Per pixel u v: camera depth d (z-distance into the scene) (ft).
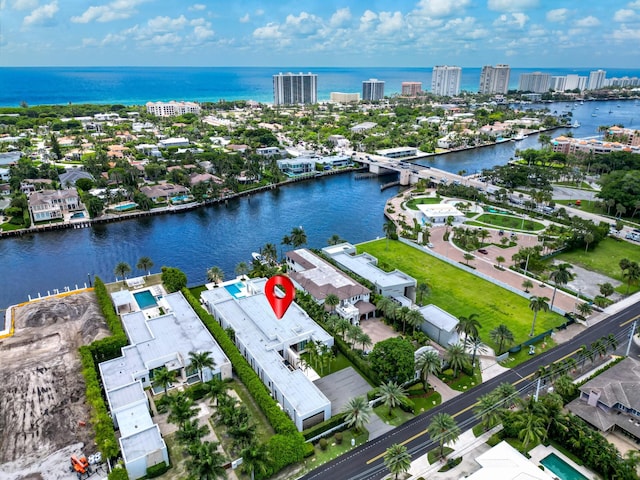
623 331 450.71
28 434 317.83
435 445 313.12
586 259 630.33
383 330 450.71
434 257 631.15
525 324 462.19
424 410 346.74
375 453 306.35
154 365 368.27
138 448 289.12
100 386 356.79
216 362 374.02
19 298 543.80
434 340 432.25
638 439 313.73
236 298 496.64
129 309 481.05
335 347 418.51
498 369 395.34
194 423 292.61
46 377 373.61
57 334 436.35
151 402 352.49
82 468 282.56
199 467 250.98
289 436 298.97
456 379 381.19
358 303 477.36
